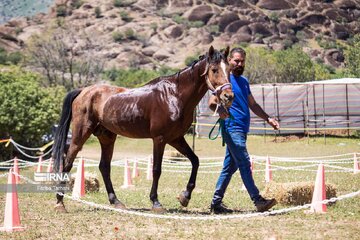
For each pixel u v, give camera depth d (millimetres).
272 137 36656
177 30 136625
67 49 84438
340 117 36188
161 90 9367
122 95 9758
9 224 8219
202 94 9211
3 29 144500
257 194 8836
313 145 32125
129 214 9352
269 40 131750
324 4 144875
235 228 7918
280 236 7262
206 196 11734
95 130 10234
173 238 7375
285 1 146000
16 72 32938
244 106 8992
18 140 28188
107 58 127688
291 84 36344
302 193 9961
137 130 9586
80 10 150750
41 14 152750
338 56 126312
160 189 13719
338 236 7219
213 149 31781
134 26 140375
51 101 29188
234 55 9016
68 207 10555
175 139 9477
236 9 140500
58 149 10352
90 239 7457
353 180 14266
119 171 20328
